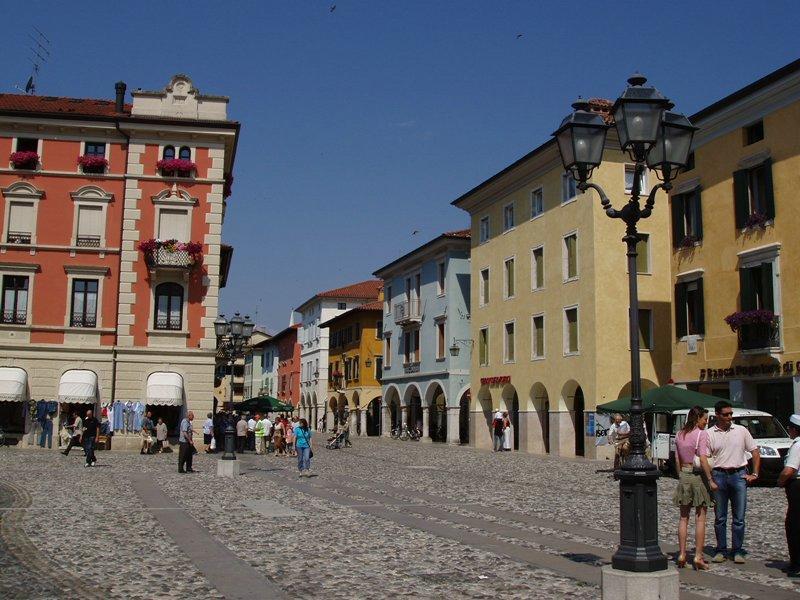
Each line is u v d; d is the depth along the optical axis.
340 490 20.88
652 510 8.31
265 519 15.05
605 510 16.72
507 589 9.16
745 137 29.72
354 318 72.38
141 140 38.59
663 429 32.72
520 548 11.95
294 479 24.34
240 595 8.83
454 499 18.80
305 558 11.05
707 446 10.50
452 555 11.34
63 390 36.44
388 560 10.94
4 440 36.50
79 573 9.95
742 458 10.98
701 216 31.73
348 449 44.97
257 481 23.45
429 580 9.64
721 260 30.58
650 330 36.56
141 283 37.97
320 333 85.75
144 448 35.75
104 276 37.94
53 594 8.78
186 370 38.03
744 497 10.92
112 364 37.59
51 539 12.52
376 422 71.38
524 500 18.66
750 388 29.11
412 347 59.31
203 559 10.93
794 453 10.12
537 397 41.50
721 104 30.06
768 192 28.33
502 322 44.97
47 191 37.88
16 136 37.91
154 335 37.84
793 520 10.06
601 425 35.31
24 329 37.12
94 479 23.00
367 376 69.56
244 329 27.41
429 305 56.12
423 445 50.84
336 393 76.88
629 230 9.28
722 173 30.72
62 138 38.22
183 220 38.62
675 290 33.03
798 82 27.02
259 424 39.84
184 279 38.25
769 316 27.64
